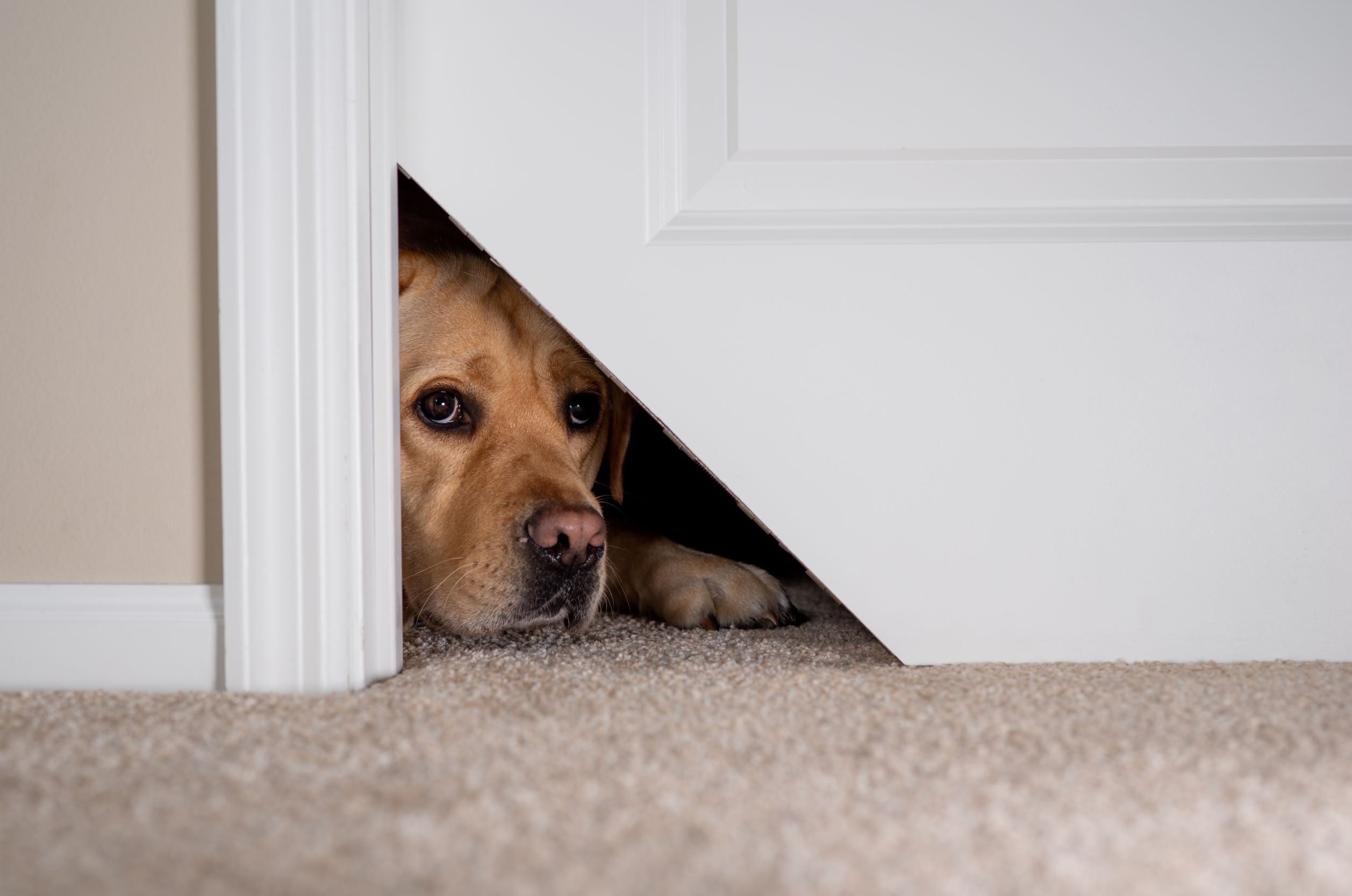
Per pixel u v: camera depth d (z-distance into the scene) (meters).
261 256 1.17
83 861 0.64
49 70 1.22
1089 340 1.33
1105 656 1.34
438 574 1.79
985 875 0.62
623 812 0.71
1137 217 1.32
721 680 1.15
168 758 0.85
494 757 0.84
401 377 1.87
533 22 1.31
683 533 2.61
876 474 1.33
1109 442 1.33
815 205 1.32
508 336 1.95
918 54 1.33
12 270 1.22
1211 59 1.33
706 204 1.32
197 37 1.21
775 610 1.83
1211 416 1.33
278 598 1.18
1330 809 0.73
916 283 1.32
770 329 1.33
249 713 1.01
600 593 1.78
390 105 1.27
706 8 1.32
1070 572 1.33
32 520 1.23
